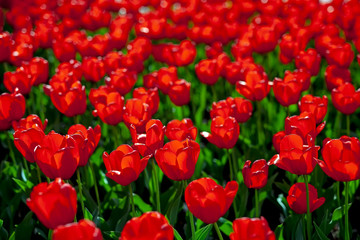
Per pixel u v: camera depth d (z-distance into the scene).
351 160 2.41
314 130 2.90
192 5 7.54
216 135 3.09
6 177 4.00
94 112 3.56
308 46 7.04
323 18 6.30
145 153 2.88
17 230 3.24
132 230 1.89
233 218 3.80
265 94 3.95
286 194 4.04
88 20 6.80
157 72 4.70
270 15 7.02
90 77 4.70
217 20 6.53
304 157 2.47
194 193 2.22
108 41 5.44
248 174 2.63
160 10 7.38
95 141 2.97
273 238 1.92
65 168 2.52
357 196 4.17
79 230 1.81
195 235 2.80
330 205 3.46
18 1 8.45
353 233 3.78
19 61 5.16
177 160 2.53
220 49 5.79
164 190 4.28
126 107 3.33
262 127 4.86
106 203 3.68
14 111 3.43
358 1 6.88
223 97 5.81
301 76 3.94
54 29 6.19
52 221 2.07
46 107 5.35
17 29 7.00
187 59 5.21
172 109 5.56
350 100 3.60
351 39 6.16
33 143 2.80
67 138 2.56
